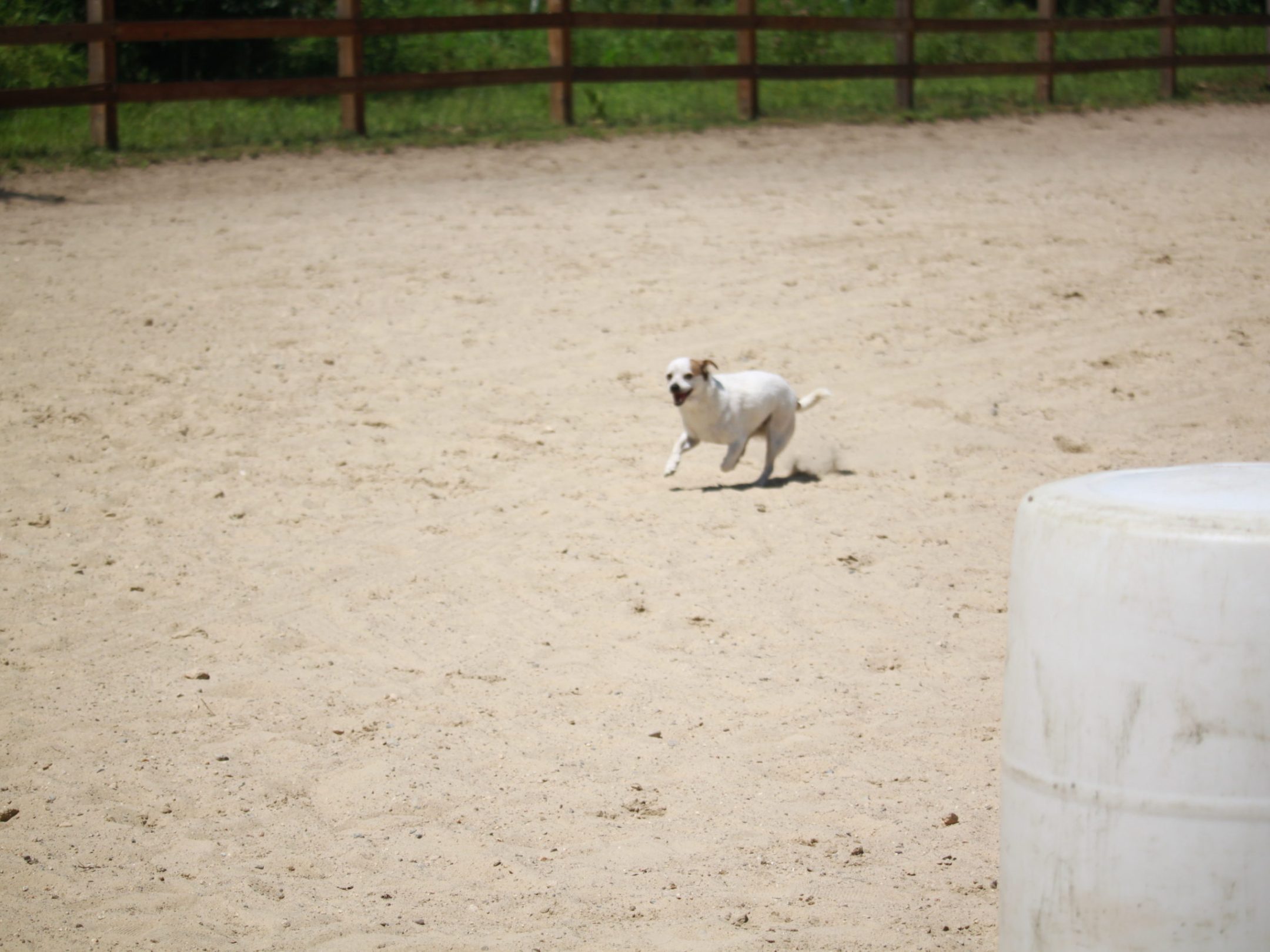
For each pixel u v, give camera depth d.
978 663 7.55
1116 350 13.82
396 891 5.33
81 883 5.38
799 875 5.41
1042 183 20.81
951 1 36.91
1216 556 3.44
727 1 35.53
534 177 20.72
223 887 5.36
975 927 4.99
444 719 6.94
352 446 11.48
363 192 19.58
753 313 14.88
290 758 6.51
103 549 9.38
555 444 11.62
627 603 8.46
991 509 10.10
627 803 6.05
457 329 14.36
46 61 26.03
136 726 6.87
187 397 12.44
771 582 8.74
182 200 18.83
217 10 27.05
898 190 20.28
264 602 8.54
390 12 29.56
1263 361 13.44
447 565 9.14
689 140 23.58
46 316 14.28
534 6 32.38
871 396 12.71
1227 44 35.50
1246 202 19.38
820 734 6.71
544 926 5.05
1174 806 3.51
